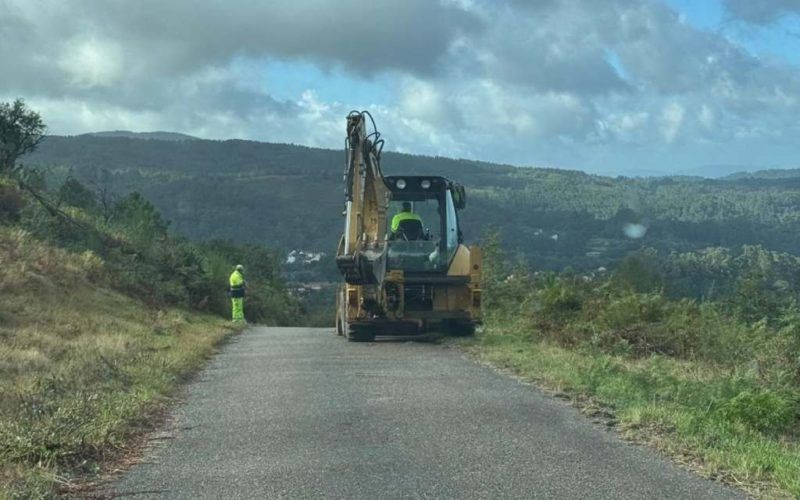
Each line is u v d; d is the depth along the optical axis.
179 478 6.67
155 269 27.02
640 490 6.25
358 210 16.73
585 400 9.77
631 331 14.83
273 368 12.88
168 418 9.06
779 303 16.94
